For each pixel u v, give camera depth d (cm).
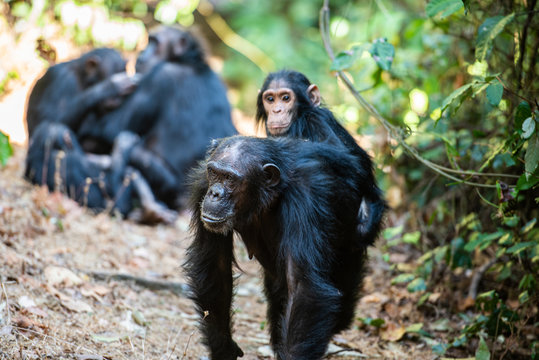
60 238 1617
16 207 1648
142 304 1410
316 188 1014
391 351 1341
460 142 1605
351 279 1202
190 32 2383
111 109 2203
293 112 1283
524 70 1402
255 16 4272
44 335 1090
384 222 1316
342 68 1323
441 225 1758
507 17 1159
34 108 2188
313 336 948
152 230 2009
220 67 4075
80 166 2081
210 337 1066
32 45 2433
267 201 1008
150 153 2239
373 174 1301
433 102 1591
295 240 983
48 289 1281
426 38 1814
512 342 1260
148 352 1173
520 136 1097
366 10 3003
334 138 1225
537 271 1365
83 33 2547
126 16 2864
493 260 1523
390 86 1908
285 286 1080
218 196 979
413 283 1443
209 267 1053
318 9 4328
